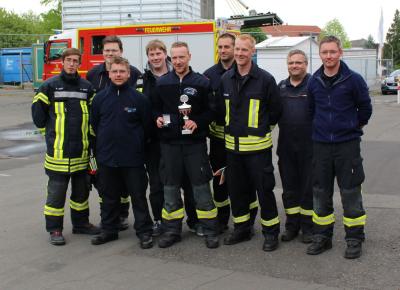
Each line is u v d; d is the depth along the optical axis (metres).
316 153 4.87
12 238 5.66
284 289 4.14
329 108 4.71
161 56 5.50
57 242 5.40
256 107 4.93
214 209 5.29
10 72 32.00
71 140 5.45
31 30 51.47
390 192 7.20
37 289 4.30
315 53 27.78
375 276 4.34
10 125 16.16
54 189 5.46
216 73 5.54
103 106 5.26
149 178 5.67
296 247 5.14
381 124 14.93
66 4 21.56
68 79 5.43
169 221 5.35
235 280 4.36
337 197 7.07
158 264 4.80
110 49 5.81
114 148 5.23
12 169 9.68
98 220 6.35
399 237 5.30
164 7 20.38
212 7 23.50
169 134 5.17
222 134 5.53
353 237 4.83
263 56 27.02
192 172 5.22
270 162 5.07
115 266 4.78
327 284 4.21
